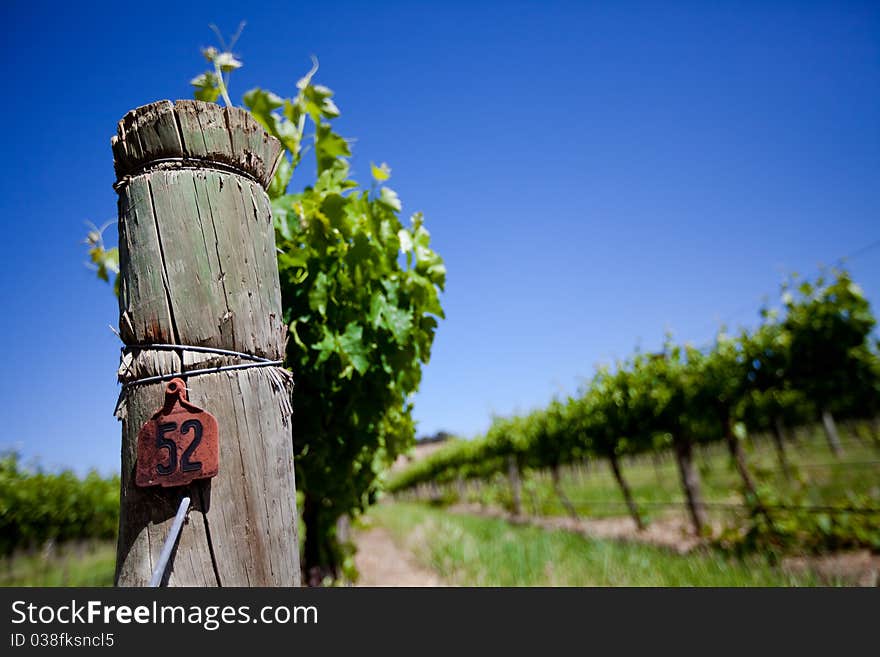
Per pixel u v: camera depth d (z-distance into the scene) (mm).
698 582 5195
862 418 12125
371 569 8055
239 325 1102
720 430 9453
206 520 999
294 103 2383
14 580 10328
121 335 1098
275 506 1076
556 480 14750
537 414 15086
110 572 10367
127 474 1018
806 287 7812
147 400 1030
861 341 7340
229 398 1059
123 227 1125
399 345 2547
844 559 5688
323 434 2432
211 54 2117
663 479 17312
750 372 8211
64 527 13148
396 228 2533
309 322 2254
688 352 9234
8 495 11273
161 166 1124
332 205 2184
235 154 1171
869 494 8281
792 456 14828
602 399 11305
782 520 6457
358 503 3641
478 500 24500
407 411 3428
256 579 1019
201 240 1100
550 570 6457
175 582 964
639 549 7441
